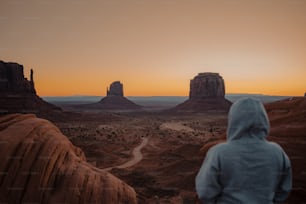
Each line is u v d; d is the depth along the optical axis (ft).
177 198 43.11
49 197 18.37
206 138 176.65
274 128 40.68
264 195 5.19
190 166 64.80
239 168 5.21
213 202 5.57
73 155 23.49
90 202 19.75
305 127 36.91
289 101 47.52
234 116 5.61
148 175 66.64
